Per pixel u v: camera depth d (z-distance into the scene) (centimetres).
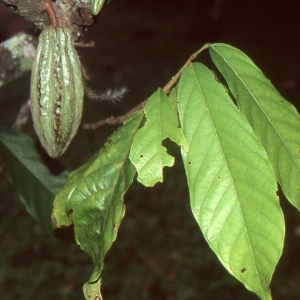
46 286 210
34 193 74
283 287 202
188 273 213
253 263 44
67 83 53
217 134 46
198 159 46
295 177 48
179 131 47
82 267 216
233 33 366
